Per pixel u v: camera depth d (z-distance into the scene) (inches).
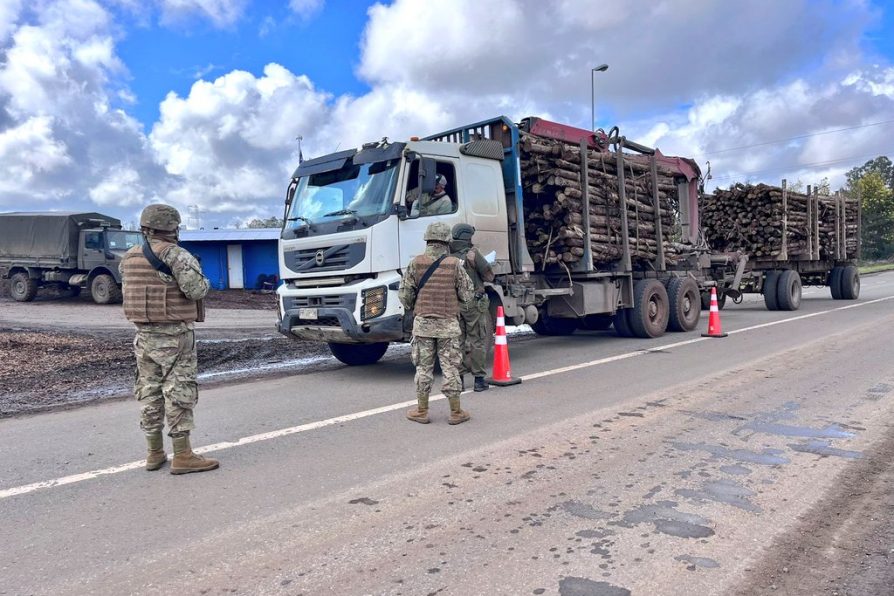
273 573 118.3
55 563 123.9
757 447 186.9
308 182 329.7
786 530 132.3
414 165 297.9
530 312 359.9
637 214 450.6
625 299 438.6
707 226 702.5
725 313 641.6
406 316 286.0
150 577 117.7
